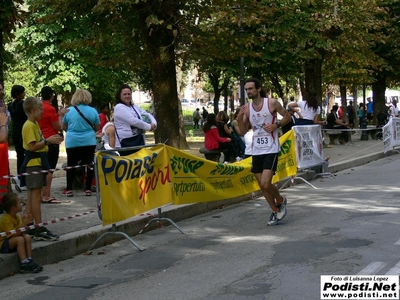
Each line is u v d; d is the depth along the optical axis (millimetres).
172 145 13062
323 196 11570
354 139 28125
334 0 19141
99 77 24359
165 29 12961
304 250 7266
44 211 9711
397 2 27000
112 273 6859
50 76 24406
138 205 8523
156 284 6273
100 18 13328
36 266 6965
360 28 20594
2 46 9945
